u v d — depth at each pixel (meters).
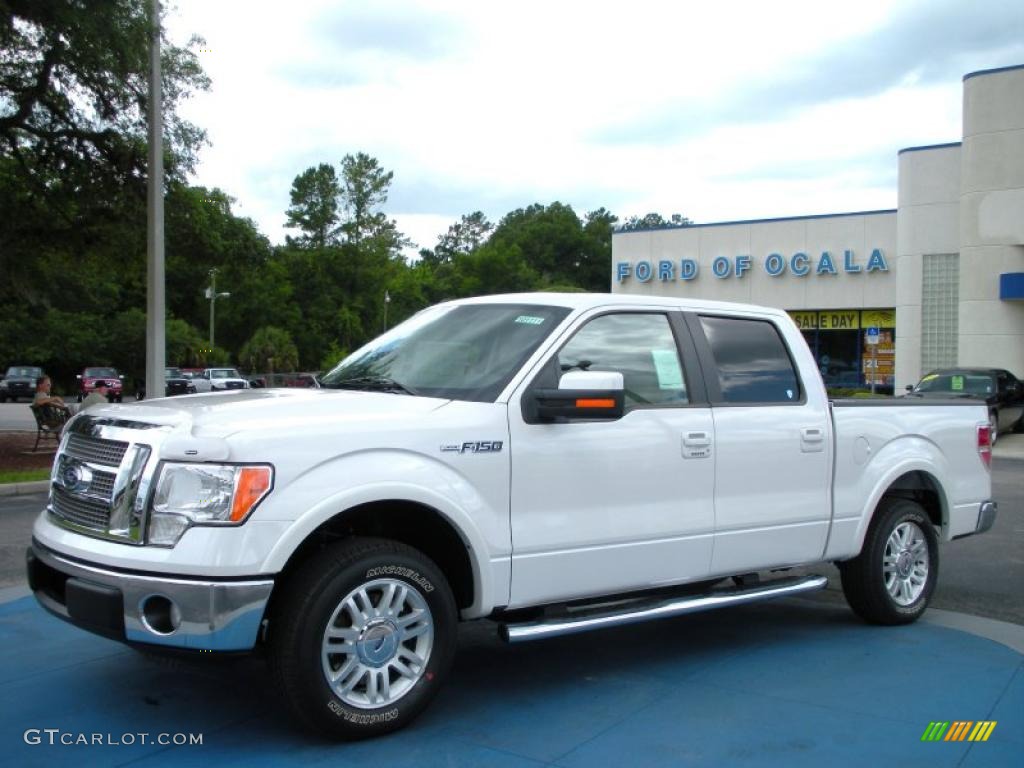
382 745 4.06
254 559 3.73
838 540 5.79
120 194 19.27
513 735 4.21
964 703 4.68
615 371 4.97
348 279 92.69
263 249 23.11
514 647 5.66
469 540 4.27
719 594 5.30
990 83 25.39
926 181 29.30
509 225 142.00
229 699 4.61
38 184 19.39
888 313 33.28
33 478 13.49
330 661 4.02
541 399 4.45
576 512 4.64
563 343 4.81
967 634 6.02
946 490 6.49
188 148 19.33
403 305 95.75
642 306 5.24
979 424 6.81
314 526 3.85
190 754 3.94
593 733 4.25
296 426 3.98
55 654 5.31
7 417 32.31
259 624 3.75
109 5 14.95
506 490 4.42
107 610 3.81
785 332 5.85
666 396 5.13
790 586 5.67
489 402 4.49
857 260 32.91
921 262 29.45
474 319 5.19
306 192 92.69
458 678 5.05
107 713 4.43
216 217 21.50
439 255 147.75
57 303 59.38
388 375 4.98
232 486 3.76
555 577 4.57
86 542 4.01
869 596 6.06
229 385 44.88
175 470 3.82
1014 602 6.95
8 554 8.39
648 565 4.89
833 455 5.77
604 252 122.50
